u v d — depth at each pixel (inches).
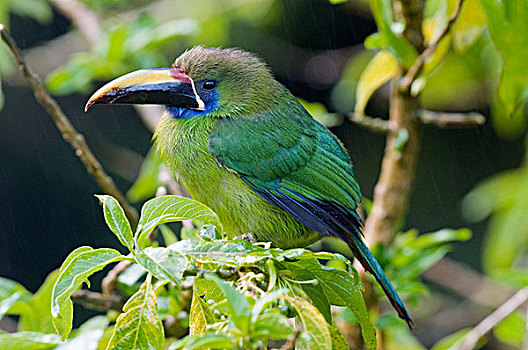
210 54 384.2
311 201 367.9
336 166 376.8
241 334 202.5
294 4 793.6
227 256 241.1
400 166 414.0
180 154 374.6
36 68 723.4
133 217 370.3
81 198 818.8
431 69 403.9
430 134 871.7
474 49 584.1
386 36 386.6
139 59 503.8
